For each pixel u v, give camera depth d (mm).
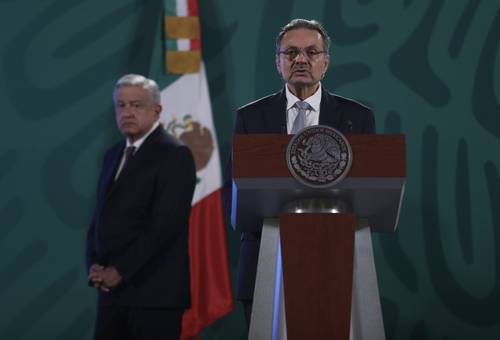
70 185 17922
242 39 18609
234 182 6691
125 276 10875
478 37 18578
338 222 6617
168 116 17844
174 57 18031
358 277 6855
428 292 17734
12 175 17828
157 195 11359
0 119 17969
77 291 17609
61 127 18078
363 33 18656
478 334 17609
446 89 18438
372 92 18453
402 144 6609
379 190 6648
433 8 18703
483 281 17828
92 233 11867
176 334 11164
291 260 6609
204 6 18656
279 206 7129
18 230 17688
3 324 17359
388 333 17531
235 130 9648
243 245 9164
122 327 11227
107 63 18359
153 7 18547
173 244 11320
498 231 17984
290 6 18734
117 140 18172
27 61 18203
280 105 9547
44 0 18391
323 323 6527
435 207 18047
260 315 6762
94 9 18453
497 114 18359
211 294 17281
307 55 9227
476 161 18188
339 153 6590
